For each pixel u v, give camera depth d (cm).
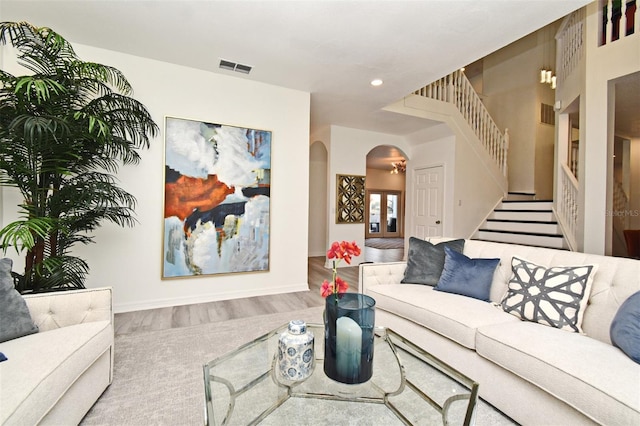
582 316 163
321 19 246
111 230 303
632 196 552
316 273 516
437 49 293
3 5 229
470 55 304
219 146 349
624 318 136
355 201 600
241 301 350
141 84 313
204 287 346
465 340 172
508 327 164
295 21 250
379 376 153
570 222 424
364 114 495
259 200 372
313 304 342
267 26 257
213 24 255
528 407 142
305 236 405
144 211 316
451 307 194
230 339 245
